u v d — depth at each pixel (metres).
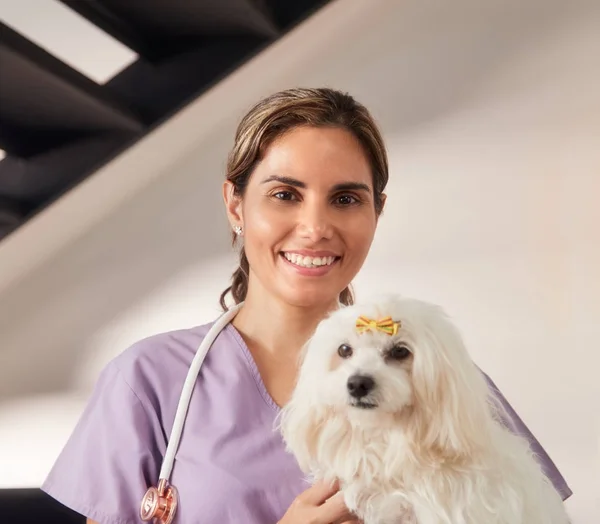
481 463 1.20
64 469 1.45
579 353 2.50
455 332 1.26
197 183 2.83
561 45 2.59
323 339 1.27
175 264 2.84
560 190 2.56
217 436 1.40
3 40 2.10
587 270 2.52
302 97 1.48
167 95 2.53
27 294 2.92
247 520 1.31
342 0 2.73
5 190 2.54
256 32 2.50
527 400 2.53
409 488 1.21
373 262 2.65
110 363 1.55
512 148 2.60
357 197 1.47
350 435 1.25
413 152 2.66
